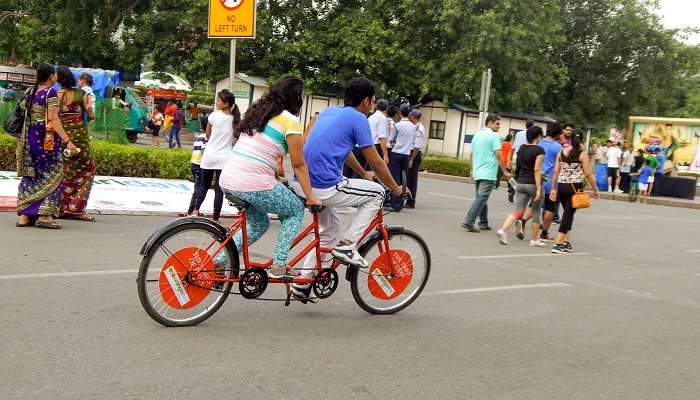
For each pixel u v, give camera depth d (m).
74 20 33.38
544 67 34.72
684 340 5.86
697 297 7.68
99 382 3.99
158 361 4.40
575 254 10.18
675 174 28.70
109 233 8.54
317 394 4.07
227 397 3.92
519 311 6.43
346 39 32.69
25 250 7.23
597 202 21.19
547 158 11.63
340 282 7.02
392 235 5.98
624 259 10.06
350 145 5.53
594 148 27.17
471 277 7.80
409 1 32.06
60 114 8.84
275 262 5.44
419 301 6.53
